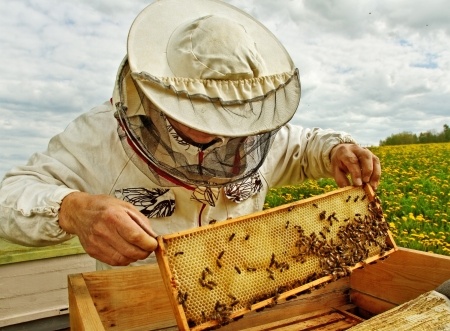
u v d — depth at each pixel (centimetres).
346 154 115
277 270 90
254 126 90
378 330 74
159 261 79
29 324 173
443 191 246
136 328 101
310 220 99
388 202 227
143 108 93
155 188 113
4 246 172
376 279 120
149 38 94
